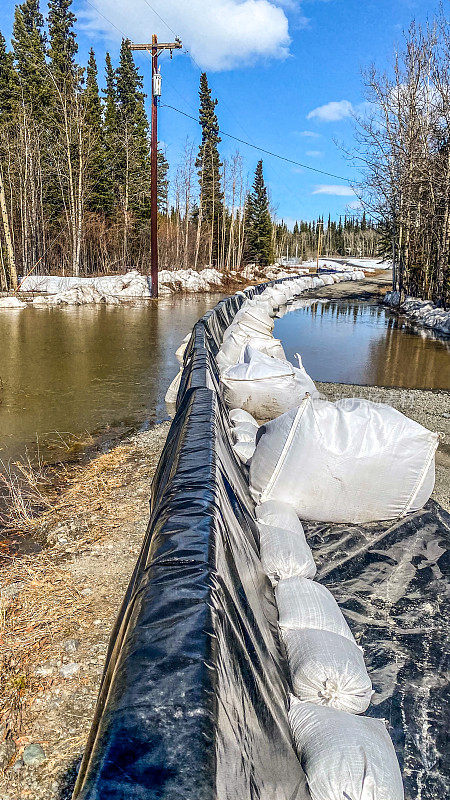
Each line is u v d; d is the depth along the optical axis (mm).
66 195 38000
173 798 952
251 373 5910
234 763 1192
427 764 1988
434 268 23453
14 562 3734
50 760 2199
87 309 21859
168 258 42438
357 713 2010
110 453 6039
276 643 2186
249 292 20188
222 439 3373
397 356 13148
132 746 1059
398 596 3092
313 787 1574
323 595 2545
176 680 1231
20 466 5629
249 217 58281
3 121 36969
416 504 3877
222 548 1941
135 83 47156
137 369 10672
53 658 2771
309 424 3686
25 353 12188
